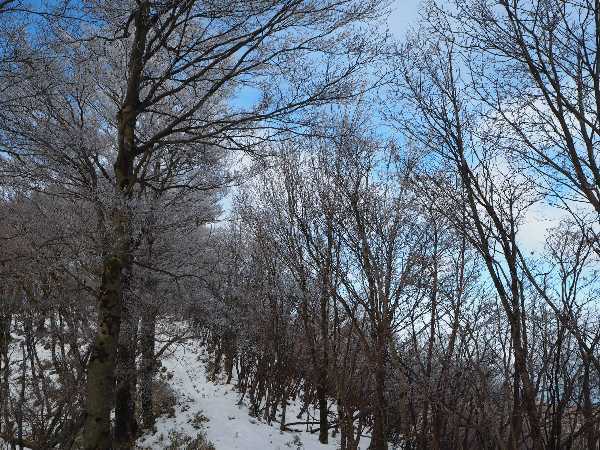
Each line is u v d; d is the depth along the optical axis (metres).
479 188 5.79
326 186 9.70
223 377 19.64
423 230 8.08
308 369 14.38
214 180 8.51
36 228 7.35
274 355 15.81
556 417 5.87
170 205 8.95
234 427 13.61
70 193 7.58
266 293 14.24
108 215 6.59
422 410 8.59
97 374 5.66
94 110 9.27
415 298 8.15
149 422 12.49
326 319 12.27
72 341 7.33
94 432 5.47
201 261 9.62
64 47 6.83
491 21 4.91
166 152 8.90
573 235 5.83
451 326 6.95
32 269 7.05
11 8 5.29
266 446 12.33
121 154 6.38
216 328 10.28
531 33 4.68
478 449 7.22
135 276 8.58
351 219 8.91
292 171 11.66
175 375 17.75
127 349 9.04
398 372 7.95
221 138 6.62
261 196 13.02
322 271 10.30
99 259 7.09
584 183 4.47
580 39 4.48
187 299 9.22
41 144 7.12
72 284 7.48
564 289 5.76
